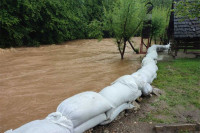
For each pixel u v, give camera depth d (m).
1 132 3.23
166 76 6.21
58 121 2.42
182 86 5.17
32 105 4.27
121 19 9.27
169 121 3.37
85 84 5.71
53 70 7.40
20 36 13.86
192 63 8.16
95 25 10.41
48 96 4.78
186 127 3.11
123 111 3.67
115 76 6.60
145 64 6.41
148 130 3.13
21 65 8.20
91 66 8.20
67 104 2.74
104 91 3.51
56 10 17.34
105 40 21.89
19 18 14.27
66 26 19.02
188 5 7.56
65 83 5.79
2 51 11.54
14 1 13.78
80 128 2.71
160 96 4.48
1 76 6.45
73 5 22.06
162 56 10.71
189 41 9.74
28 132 2.07
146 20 10.54
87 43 18.86
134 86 3.81
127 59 10.01
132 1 8.89
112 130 3.12
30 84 5.66
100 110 2.95
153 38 16.09
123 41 10.30
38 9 15.26
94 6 25.22
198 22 9.38
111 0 17.95
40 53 11.84
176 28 9.34
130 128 3.19
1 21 12.78
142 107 3.97
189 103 4.10
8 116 3.78
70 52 12.60
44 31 16.81
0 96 4.74
